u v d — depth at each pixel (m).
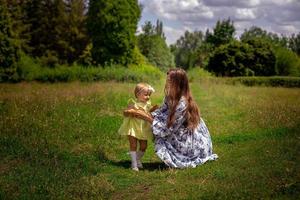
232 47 79.50
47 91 23.89
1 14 44.62
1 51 44.09
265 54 79.19
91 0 61.22
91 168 8.23
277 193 6.23
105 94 21.97
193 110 8.38
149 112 8.74
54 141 10.63
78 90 24.55
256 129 12.21
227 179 7.13
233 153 9.15
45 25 64.88
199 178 7.47
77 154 9.50
